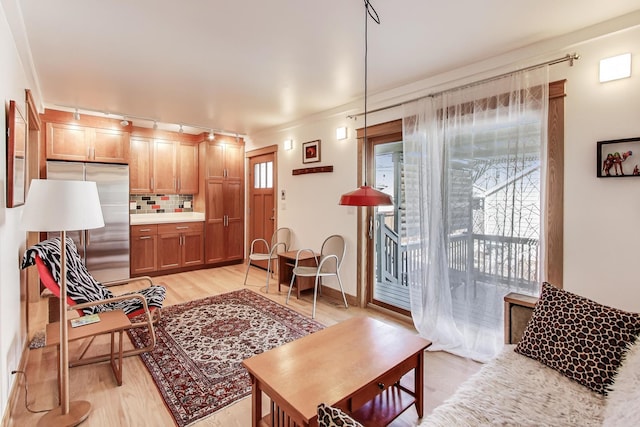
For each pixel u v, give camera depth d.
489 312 2.60
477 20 2.08
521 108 2.41
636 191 2.01
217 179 5.68
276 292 4.35
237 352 2.68
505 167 2.50
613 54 2.07
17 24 2.07
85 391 2.14
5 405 1.85
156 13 1.99
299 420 1.33
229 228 5.88
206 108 4.06
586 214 2.18
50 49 2.46
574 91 2.22
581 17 2.05
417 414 1.93
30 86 3.11
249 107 4.02
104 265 4.53
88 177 4.39
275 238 4.92
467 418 1.31
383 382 1.64
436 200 2.90
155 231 5.07
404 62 2.71
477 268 2.66
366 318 2.33
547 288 1.87
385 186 3.71
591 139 2.15
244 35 2.27
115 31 2.21
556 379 1.57
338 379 1.55
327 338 1.99
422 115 2.99
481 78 2.70
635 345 1.43
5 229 2.00
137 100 3.73
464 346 2.74
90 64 2.74
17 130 2.21
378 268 3.86
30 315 3.40
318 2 1.89
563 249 2.27
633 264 2.02
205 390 2.16
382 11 1.97
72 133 4.33
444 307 2.87
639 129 1.98
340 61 2.71
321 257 4.14
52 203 1.70
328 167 4.11
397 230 3.67
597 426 1.26
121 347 2.23
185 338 2.93
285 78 3.07
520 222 2.42
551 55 2.33
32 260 2.19
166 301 3.94
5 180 2.01
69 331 2.05
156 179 5.28
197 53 2.55
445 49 2.49
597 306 1.65
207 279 4.96
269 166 5.42
